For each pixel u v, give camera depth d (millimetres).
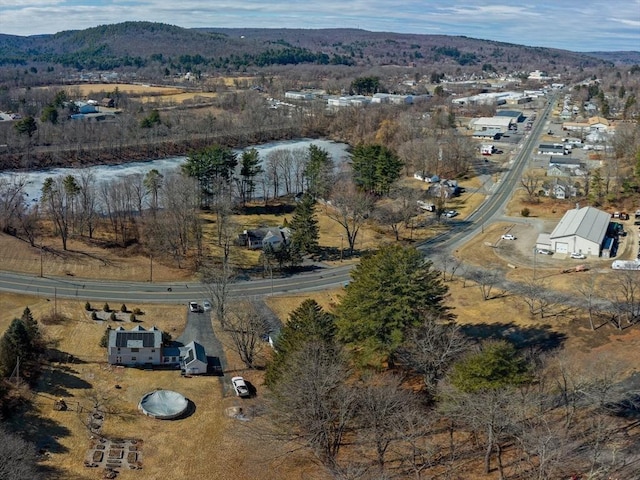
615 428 67438
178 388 86688
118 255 130875
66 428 76562
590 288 110250
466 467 64500
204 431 77562
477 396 60688
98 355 93750
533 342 94750
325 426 67750
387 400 65438
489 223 154375
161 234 135125
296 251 129750
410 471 64938
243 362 93750
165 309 109375
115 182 177125
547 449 58594
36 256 126562
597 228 133875
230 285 119688
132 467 70688
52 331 98875
